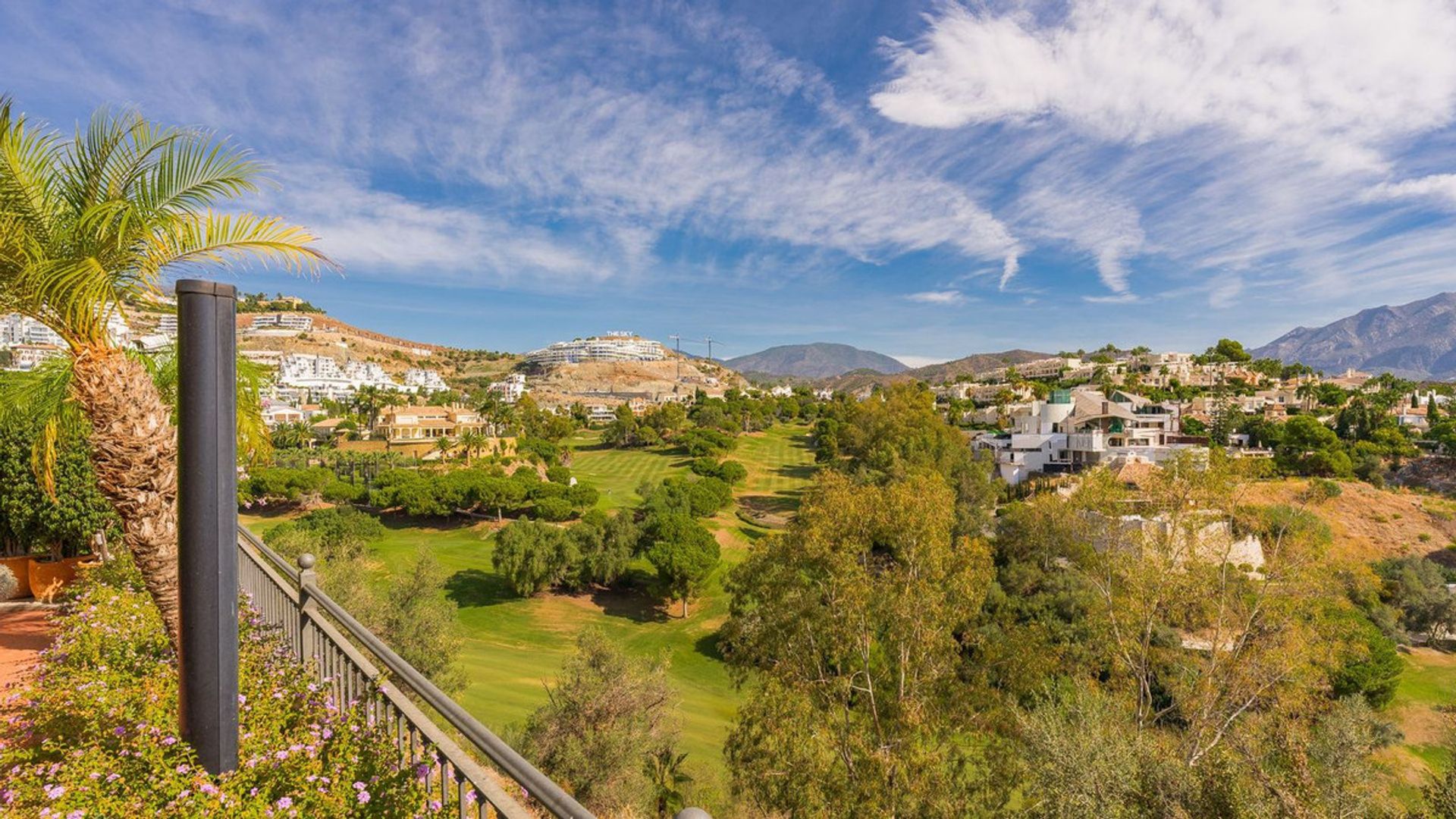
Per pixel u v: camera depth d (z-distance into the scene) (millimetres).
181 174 5535
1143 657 22719
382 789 3480
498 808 2797
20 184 4949
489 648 32906
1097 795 14258
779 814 17609
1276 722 19109
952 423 116938
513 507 59031
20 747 4047
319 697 4531
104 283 5164
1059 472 67938
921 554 18500
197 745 3225
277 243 5965
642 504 62469
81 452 9328
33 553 9828
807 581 19875
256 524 53719
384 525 58188
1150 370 157625
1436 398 124625
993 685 20344
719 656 34000
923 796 16312
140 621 6129
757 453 104250
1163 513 24344
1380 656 26547
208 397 3113
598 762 16219
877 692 18484
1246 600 22109
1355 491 57969
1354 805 14008
